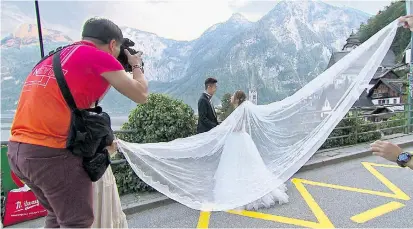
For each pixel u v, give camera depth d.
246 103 4.41
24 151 1.71
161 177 3.57
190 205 3.68
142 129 4.82
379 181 5.53
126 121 4.95
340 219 4.04
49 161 1.72
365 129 8.43
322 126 3.22
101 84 1.86
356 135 8.07
